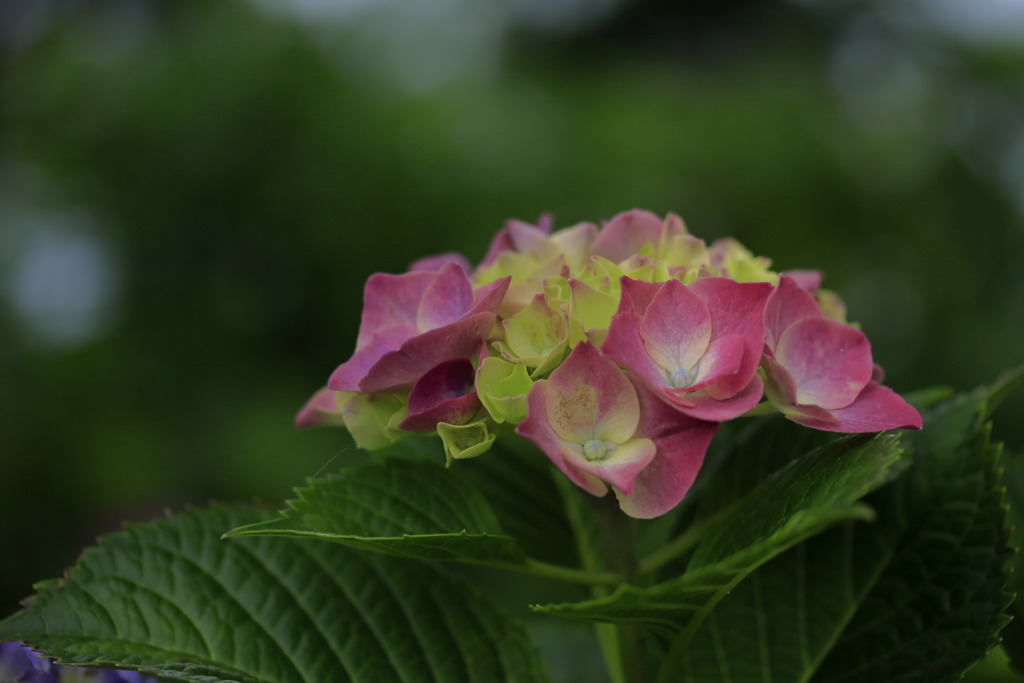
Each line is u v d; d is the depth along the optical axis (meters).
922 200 6.82
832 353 1.06
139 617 1.17
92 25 6.71
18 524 5.31
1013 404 5.74
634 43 10.29
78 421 5.59
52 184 6.10
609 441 0.99
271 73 5.87
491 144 6.01
